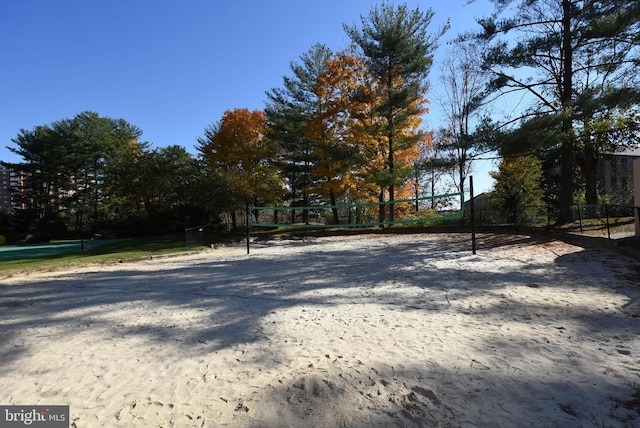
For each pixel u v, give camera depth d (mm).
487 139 13969
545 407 2676
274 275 8852
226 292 7074
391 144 21359
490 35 14867
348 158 21031
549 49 14062
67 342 4449
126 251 16672
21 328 5098
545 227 15172
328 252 13508
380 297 6227
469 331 4379
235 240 21562
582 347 3768
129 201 35062
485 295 6070
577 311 5016
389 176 20047
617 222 13922
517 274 7707
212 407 2848
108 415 2785
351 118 21422
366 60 20891
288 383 3188
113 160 37969
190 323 5082
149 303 6348
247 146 26719
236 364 3639
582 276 7203
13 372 3619
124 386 3250
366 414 2678
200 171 27422
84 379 3414
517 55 14188
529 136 12742
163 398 3014
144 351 4074
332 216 28453
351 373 3342
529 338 4066
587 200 20312
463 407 2721
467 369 3346
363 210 26594
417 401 2824
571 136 13047
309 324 4867
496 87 15312
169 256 14453
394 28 19516
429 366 3436
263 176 26406
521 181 21734
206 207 25000
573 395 2828
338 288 7070
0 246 26969
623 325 4387
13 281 9508
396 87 20938
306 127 23016
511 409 2670
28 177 41781
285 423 2600
